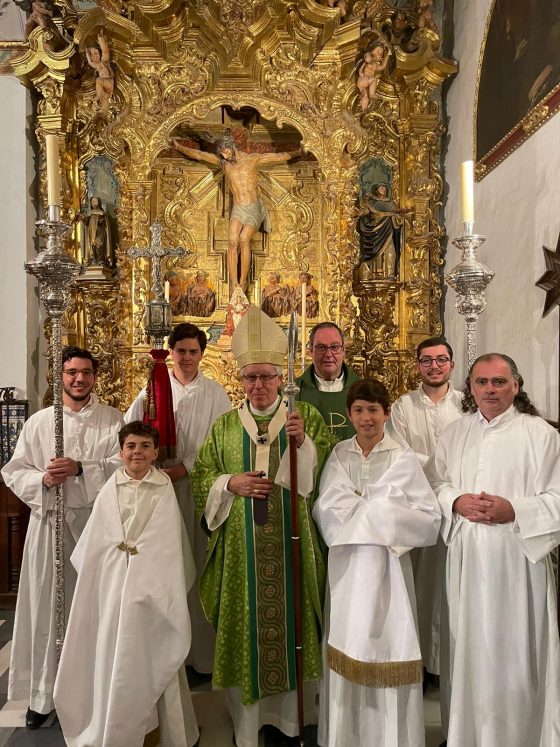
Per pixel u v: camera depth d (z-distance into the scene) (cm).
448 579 308
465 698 289
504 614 289
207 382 439
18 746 334
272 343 345
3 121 638
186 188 665
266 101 646
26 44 636
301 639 319
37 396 652
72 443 383
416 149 654
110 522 320
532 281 455
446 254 672
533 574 290
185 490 416
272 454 341
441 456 328
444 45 681
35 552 366
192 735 329
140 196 636
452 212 658
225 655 327
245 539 330
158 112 644
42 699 353
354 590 301
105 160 661
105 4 621
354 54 639
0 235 635
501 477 301
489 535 292
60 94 634
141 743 301
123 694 297
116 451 388
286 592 330
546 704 285
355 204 646
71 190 649
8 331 633
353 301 663
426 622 392
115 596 309
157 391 382
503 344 507
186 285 661
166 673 307
